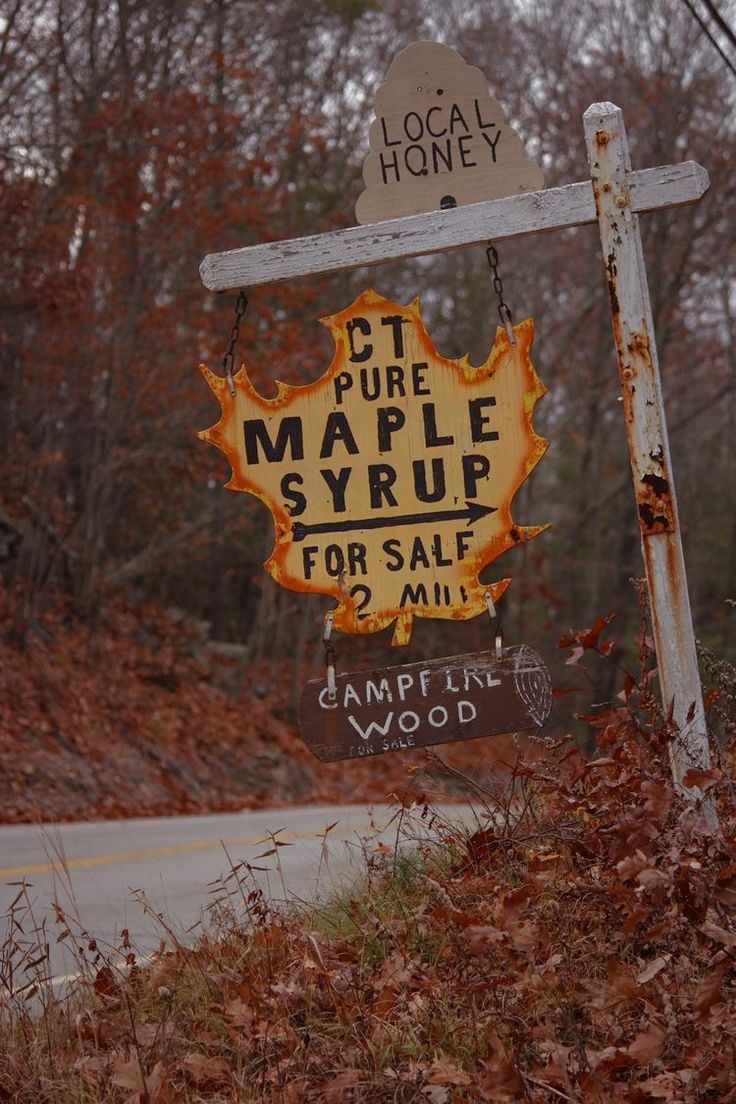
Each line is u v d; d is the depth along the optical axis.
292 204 31.53
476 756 21.52
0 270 22.22
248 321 26.44
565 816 5.68
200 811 21.30
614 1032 4.38
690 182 5.65
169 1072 4.59
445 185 6.21
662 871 4.55
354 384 5.94
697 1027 4.25
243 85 28.38
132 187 24.34
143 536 31.30
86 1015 5.21
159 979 5.46
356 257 6.05
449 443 5.85
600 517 43.06
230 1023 4.86
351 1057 4.43
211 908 6.38
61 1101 4.49
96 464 26.05
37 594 23.42
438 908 5.11
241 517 32.69
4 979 5.41
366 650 36.34
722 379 43.41
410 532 5.85
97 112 24.70
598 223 5.80
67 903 9.04
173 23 27.78
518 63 37.94
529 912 5.03
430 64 6.25
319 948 5.25
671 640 5.51
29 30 24.52
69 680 22.56
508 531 5.77
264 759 25.89
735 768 5.78
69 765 19.72
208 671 28.16
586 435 41.28
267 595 32.06
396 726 5.68
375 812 16.84
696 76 35.97
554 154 37.59
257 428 6.01
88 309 23.72
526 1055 4.36
